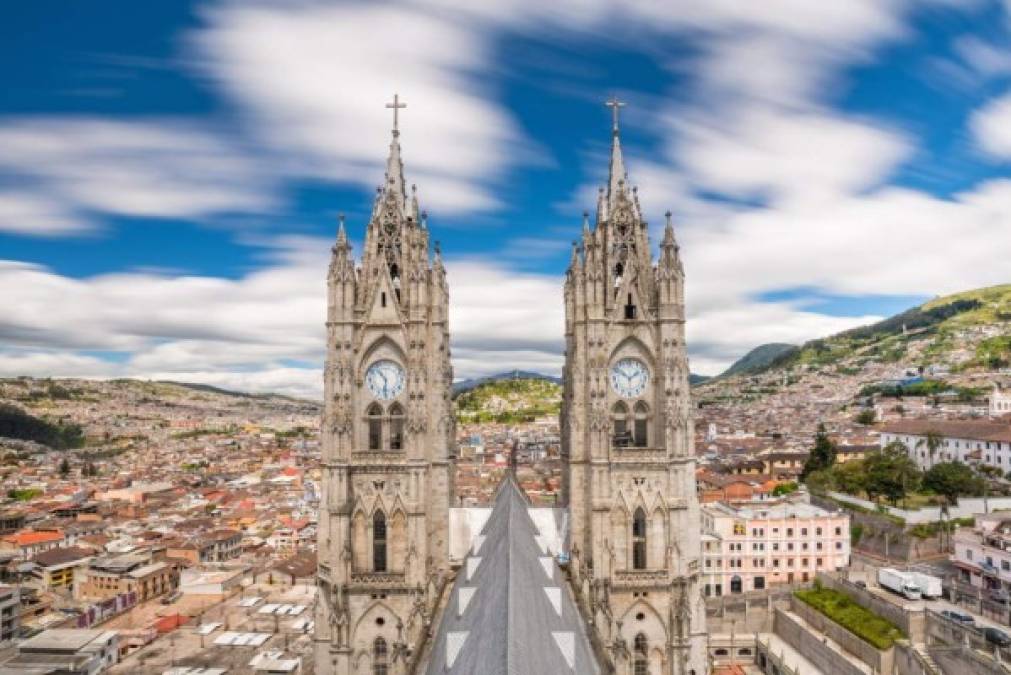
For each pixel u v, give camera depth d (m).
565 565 94.69
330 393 89.31
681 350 91.12
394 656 77.69
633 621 89.94
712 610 179.38
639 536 91.19
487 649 54.41
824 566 195.00
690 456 91.12
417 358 89.31
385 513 89.81
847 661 146.25
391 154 93.94
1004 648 128.25
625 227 93.44
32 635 180.12
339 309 89.62
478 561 80.06
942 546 189.88
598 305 90.25
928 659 137.62
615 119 95.75
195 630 192.50
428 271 91.56
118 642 168.12
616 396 92.25
